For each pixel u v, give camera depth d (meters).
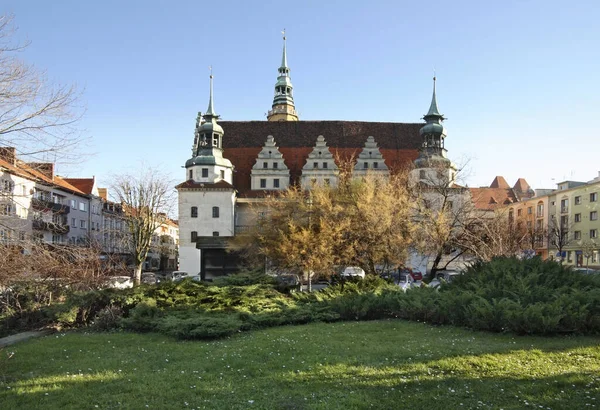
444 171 36.16
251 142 72.75
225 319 15.34
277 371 10.22
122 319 16.36
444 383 9.07
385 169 67.69
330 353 11.74
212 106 66.12
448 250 30.22
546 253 74.75
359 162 67.94
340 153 70.44
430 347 12.04
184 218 63.28
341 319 18.27
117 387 9.28
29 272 17.84
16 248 16.95
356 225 24.88
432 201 35.31
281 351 12.10
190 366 10.87
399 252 25.22
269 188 67.50
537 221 79.00
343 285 22.84
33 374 10.39
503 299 14.25
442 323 16.14
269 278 24.31
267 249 25.59
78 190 66.31
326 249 23.84
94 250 22.86
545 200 77.00
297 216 26.30
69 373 10.42
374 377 9.57
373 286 22.89
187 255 63.03
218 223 63.19
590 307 13.38
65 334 15.93
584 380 8.99
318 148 67.19
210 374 10.15
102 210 73.06
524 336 13.19
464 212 31.39
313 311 18.23
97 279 20.62
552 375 9.41
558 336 13.08
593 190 65.50
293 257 23.89
